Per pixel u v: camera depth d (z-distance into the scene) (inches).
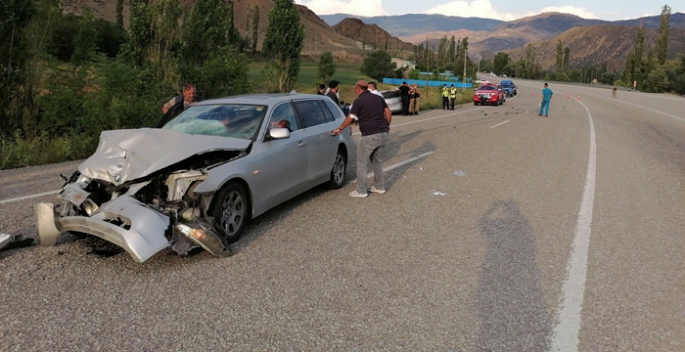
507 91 1983.3
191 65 704.4
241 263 182.9
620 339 136.3
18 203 256.5
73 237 204.1
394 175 351.3
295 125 261.1
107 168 184.5
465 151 467.5
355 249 200.2
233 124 233.9
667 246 211.6
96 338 130.2
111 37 1662.2
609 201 287.1
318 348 128.3
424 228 229.5
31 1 459.2
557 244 211.3
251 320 141.8
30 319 138.6
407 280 171.5
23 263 176.7
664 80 2827.3
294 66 909.2
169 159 182.2
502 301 157.2
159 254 189.0
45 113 459.8
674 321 147.1
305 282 167.9
